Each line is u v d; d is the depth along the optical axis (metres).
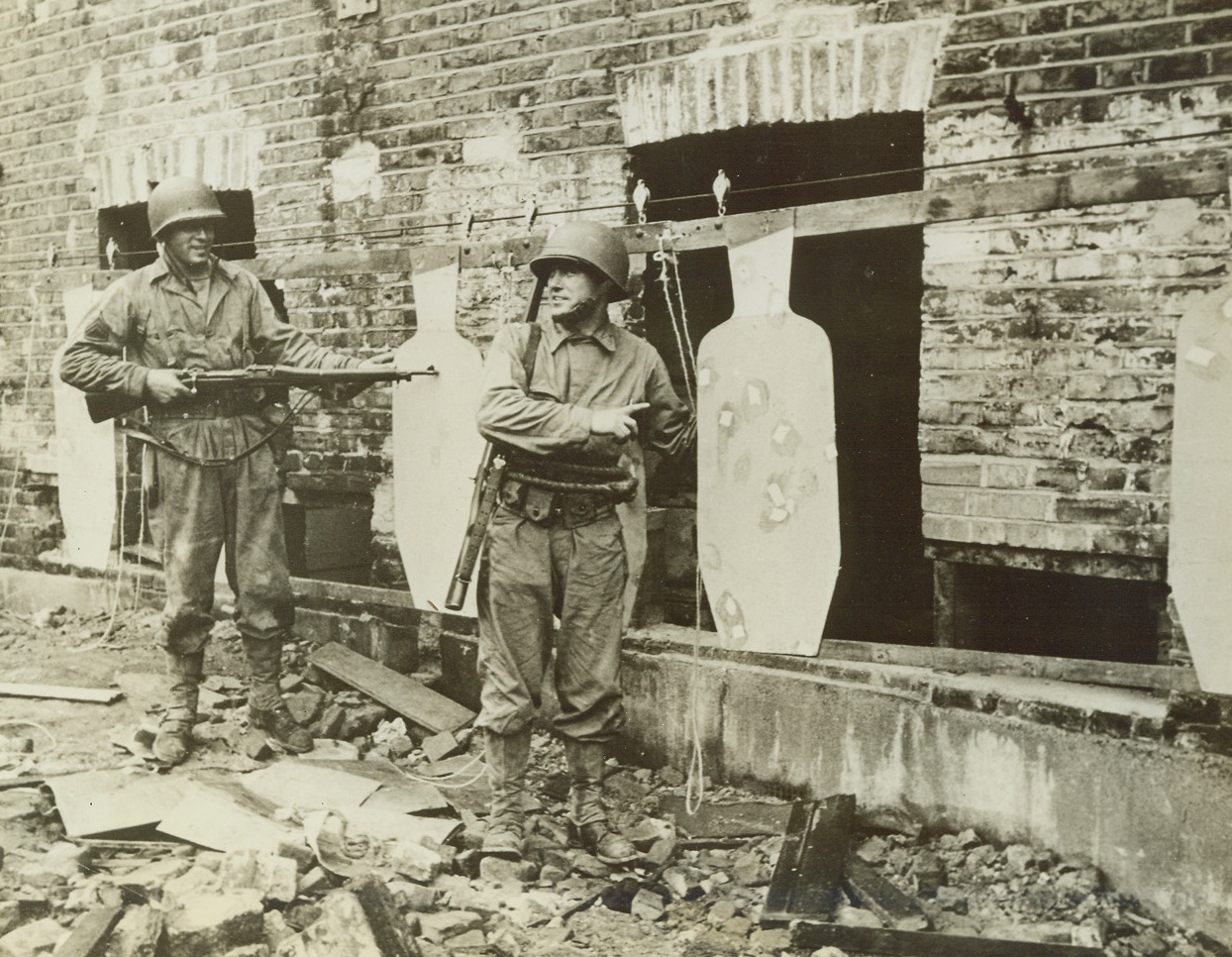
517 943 3.08
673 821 3.90
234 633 5.27
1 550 6.80
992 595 4.03
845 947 3.11
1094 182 3.18
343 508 6.02
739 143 4.83
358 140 5.10
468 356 4.45
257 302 4.48
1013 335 3.52
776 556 3.77
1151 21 3.27
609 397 3.59
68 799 3.77
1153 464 3.32
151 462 4.33
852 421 5.32
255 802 3.85
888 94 3.71
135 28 5.99
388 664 5.06
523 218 4.60
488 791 4.13
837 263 5.26
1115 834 3.33
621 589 3.65
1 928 3.01
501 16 4.60
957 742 3.61
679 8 4.13
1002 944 3.02
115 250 4.71
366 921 2.86
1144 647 4.11
